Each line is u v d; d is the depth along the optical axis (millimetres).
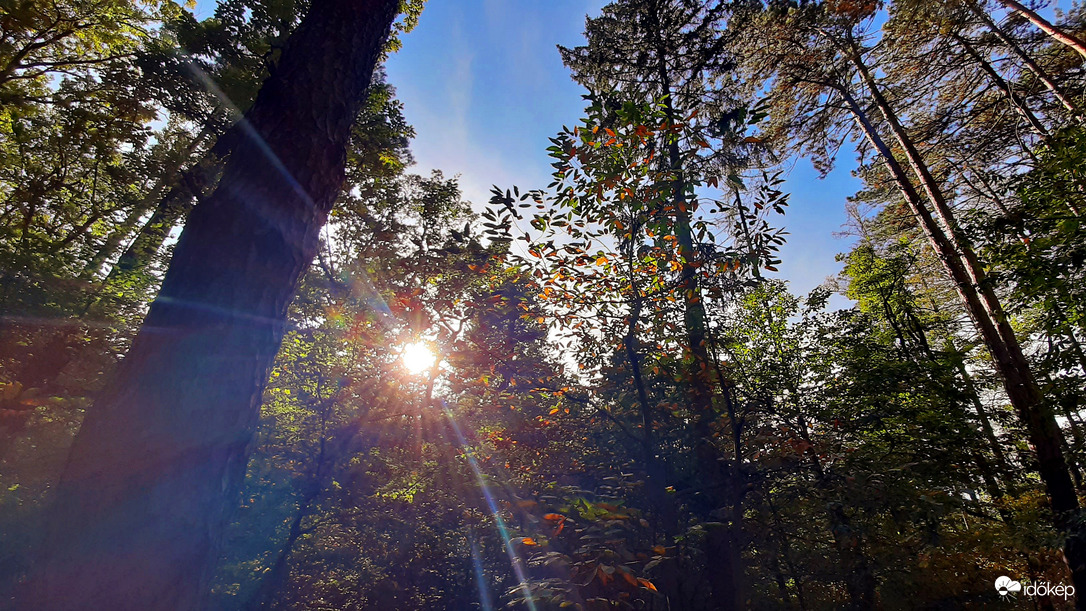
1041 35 9547
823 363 7898
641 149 3836
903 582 6598
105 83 9695
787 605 7184
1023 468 7723
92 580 1574
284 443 8992
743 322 7855
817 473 4477
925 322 12688
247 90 10039
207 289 2076
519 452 4988
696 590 4359
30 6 8602
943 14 9430
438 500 8953
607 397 5051
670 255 4105
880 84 11391
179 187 8789
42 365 6230
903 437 6629
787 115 11773
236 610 7812
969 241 7199
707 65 10234
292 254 2389
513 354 4754
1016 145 10359
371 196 11383
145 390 1854
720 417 5246
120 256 9242
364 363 8719
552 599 2484
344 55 2936
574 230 4055
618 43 10734
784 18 10055
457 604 8805
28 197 7434
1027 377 7918
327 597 9062
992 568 8680
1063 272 5922
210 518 1870
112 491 1685
